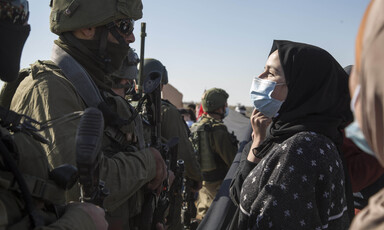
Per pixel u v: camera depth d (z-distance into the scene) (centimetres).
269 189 139
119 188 155
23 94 160
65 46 178
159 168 178
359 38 52
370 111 50
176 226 286
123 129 177
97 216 113
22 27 108
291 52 167
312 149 142
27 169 105
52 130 148
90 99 167
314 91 160
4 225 89
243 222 154
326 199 139
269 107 172
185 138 341
